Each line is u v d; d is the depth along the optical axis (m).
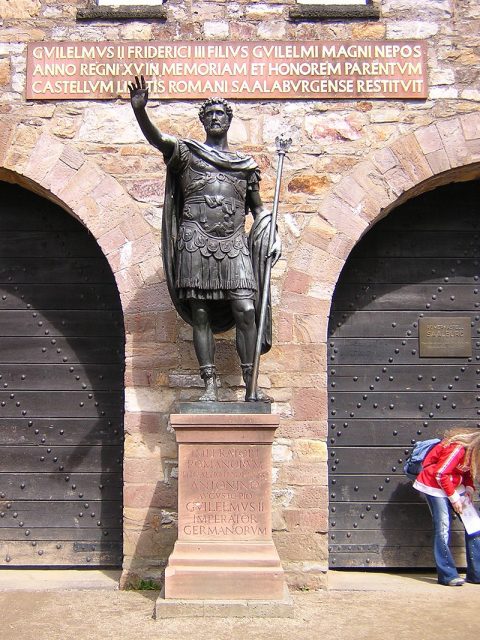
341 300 7.75
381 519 7.55
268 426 5.86
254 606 5.61
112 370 7.66
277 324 7.07
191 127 7.32
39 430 7.61
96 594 6.54
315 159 7.27
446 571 6.91
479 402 7.66
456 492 6.91
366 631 5.38
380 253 7.78
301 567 6.82
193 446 5.88
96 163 7.25
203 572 5.68
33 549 7.46
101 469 7.56
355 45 7.37
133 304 7.10
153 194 7.22
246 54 7.36
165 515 6.89
